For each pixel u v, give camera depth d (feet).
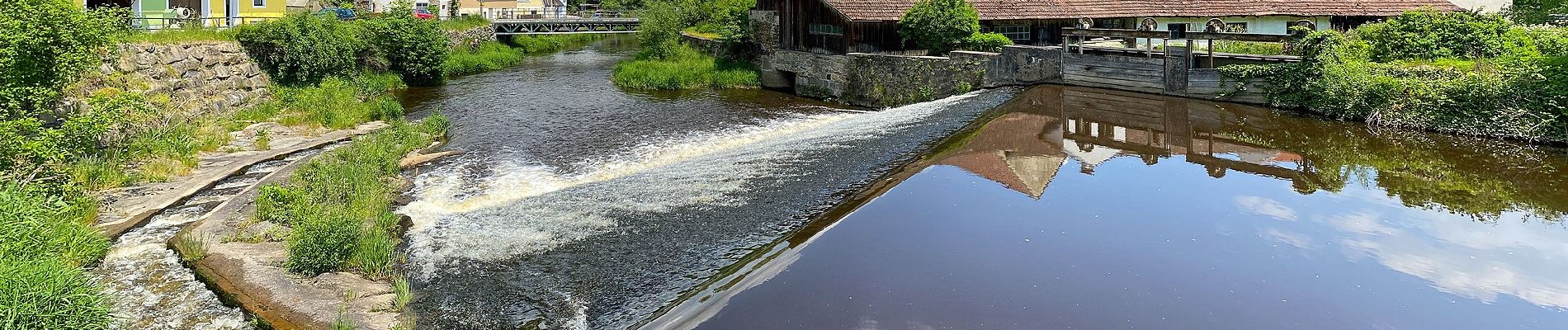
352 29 95.09
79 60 49.83
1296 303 25.48
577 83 99.45
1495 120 50.39
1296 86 61.62
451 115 74.74
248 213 39.42
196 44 71.15
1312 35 61.87
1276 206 36.83
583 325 27.12
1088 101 66.95
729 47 108.58
